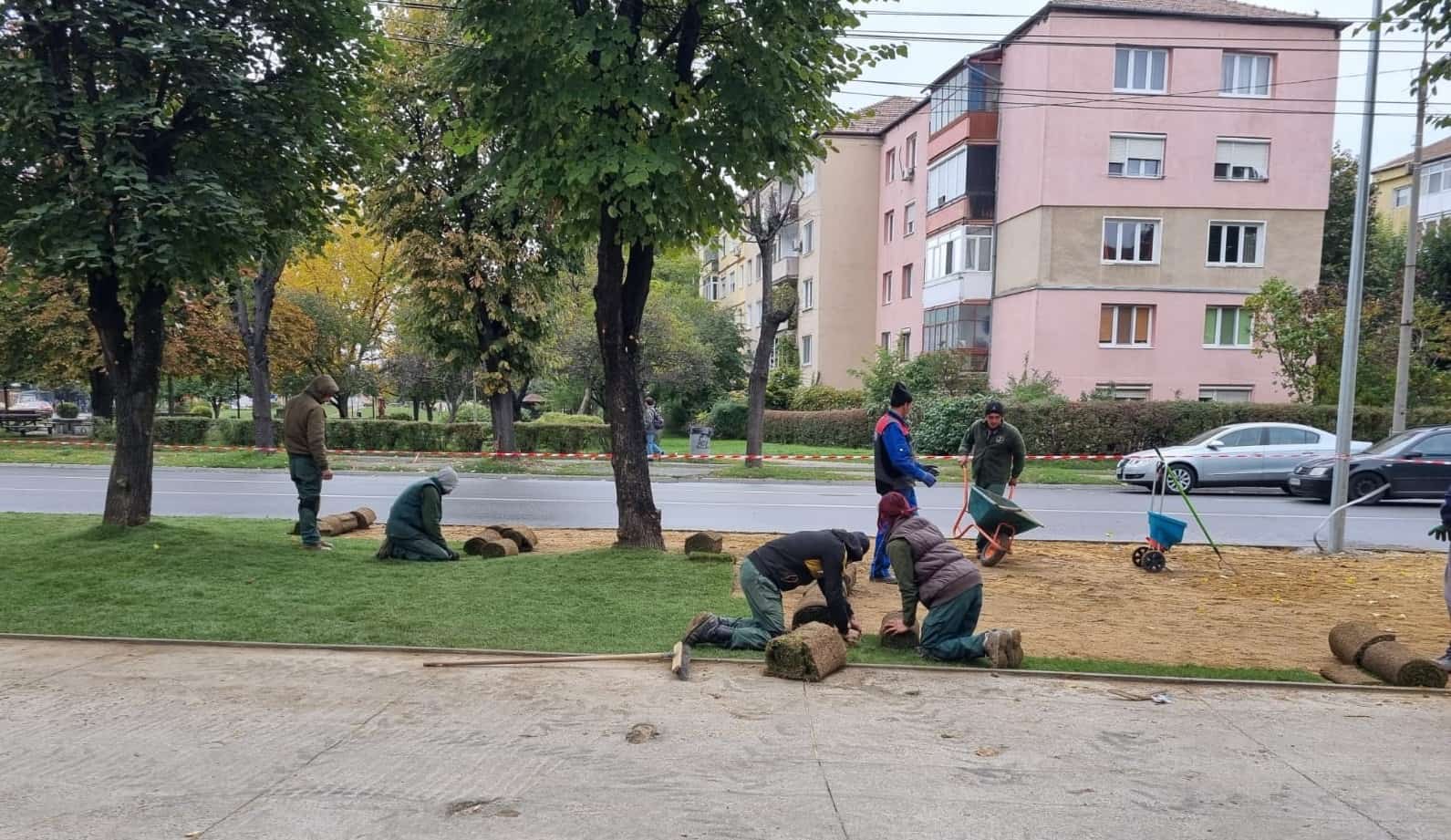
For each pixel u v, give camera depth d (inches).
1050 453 949.2
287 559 341.4
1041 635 270.7
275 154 361.1
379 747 173.5
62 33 322.3
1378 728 194.1
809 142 368.8
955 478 816.3
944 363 1136.2
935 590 237.6
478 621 263.1
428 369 1407.5
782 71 327.6
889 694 210.2
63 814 144.4
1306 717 200.4
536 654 231.6
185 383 1632.6
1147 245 1135.0
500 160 347.6
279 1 343.9
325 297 1363.2
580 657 230.2
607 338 371.2
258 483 709.3
